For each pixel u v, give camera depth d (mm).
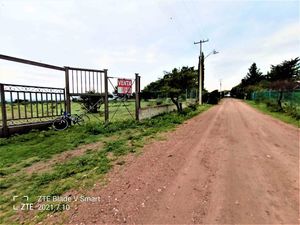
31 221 2439
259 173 3957
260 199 2961
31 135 6855
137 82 10422
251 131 8539
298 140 6871
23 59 6941
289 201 2900
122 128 8688
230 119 12719
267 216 2533
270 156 5066
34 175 3762
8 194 3080
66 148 5547
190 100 24844
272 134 7902
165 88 14695
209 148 5789
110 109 18016
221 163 4531
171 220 2457
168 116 12977
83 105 12961
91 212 2613
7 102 7047
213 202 2883
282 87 16953
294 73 32531
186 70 15602
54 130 8133
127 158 4824
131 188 3301
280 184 3469
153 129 8648
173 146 5984
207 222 2418
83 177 3707
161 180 3623
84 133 7555
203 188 3324
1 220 2457
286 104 16875
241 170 4113
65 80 8977
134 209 2693
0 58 6180
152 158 4844
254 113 16688
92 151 5348
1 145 5801
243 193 3148
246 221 2436
